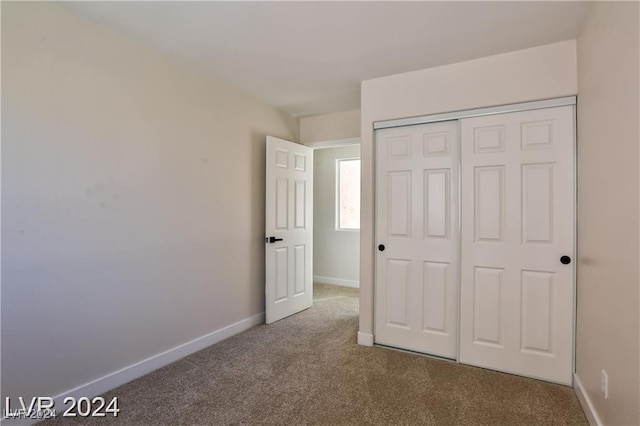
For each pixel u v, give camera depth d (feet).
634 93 4.04
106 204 6.66
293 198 11.93
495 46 7.23
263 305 11.14
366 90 9.14
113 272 6.82
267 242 10.80
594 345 5.63
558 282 7.07
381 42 7.15
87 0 5.74
